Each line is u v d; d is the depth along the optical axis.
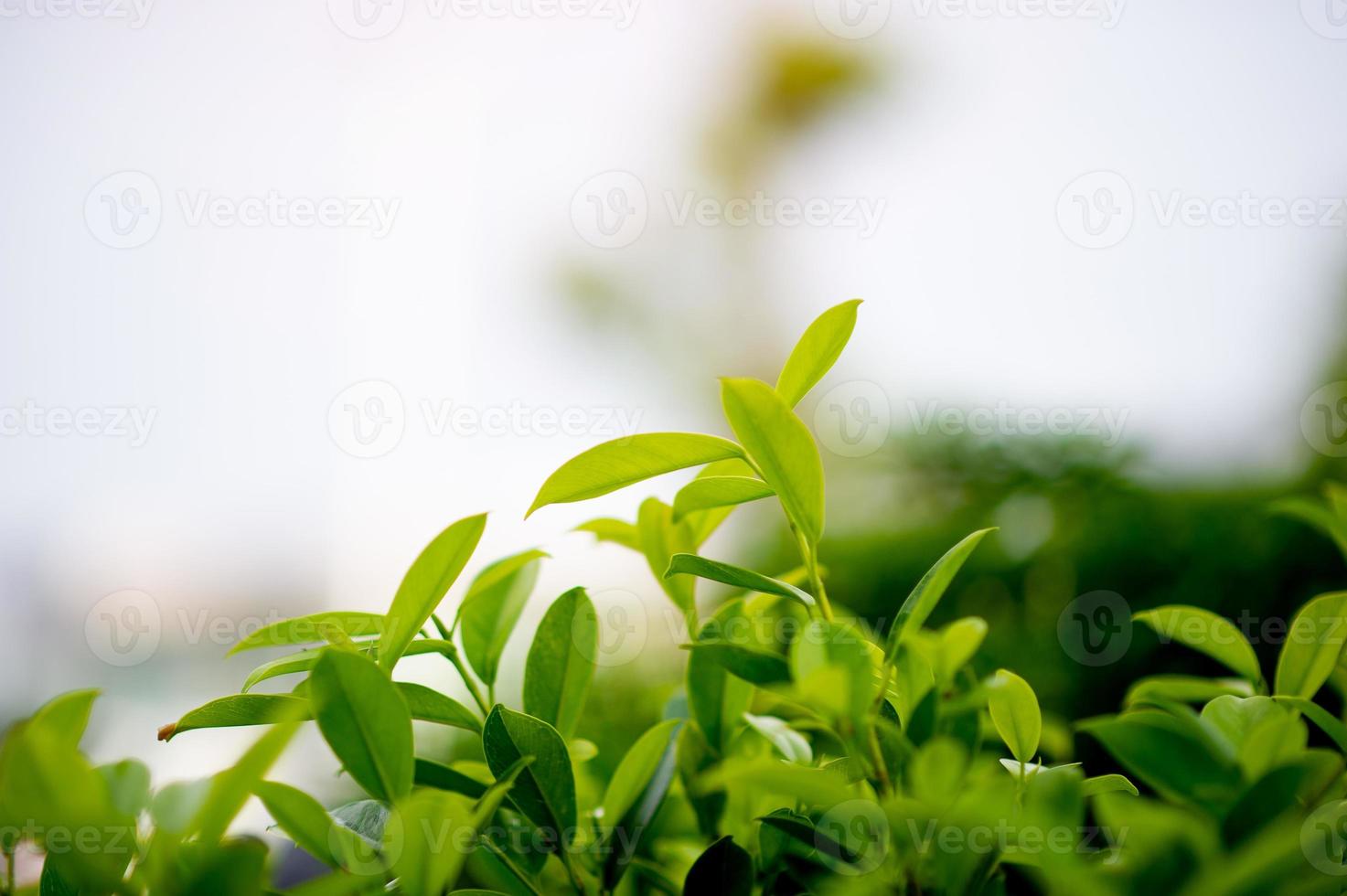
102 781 0.47
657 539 0.59
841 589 1.60
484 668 0.56
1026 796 0.50
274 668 0.53
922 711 0.51
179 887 0.47
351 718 0.50
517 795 0.52
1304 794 0.50
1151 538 1.38
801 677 0.49
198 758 0.65
